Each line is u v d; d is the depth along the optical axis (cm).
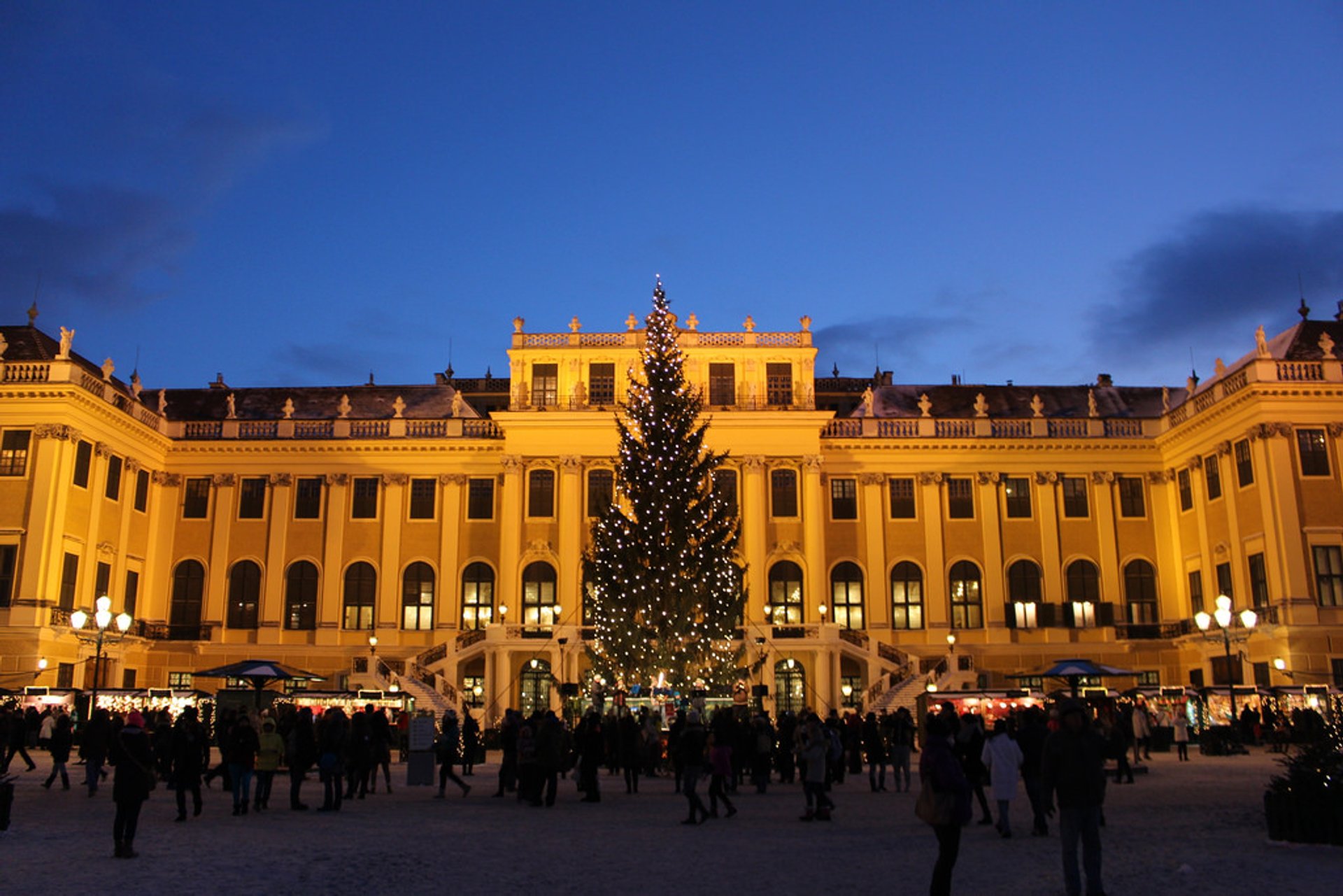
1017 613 5541
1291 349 5122
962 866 1416
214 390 6284
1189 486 5438
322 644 5450
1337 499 4656
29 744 3988
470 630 5472
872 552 5556
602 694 4100
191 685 5419
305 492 5647
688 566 4172
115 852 1514
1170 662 5447
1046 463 5666
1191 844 1545
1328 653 4497
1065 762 1179
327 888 1287
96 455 5012
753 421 5497
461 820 1984
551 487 5534
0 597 4581
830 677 5025
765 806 2269
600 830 1847
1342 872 1308
